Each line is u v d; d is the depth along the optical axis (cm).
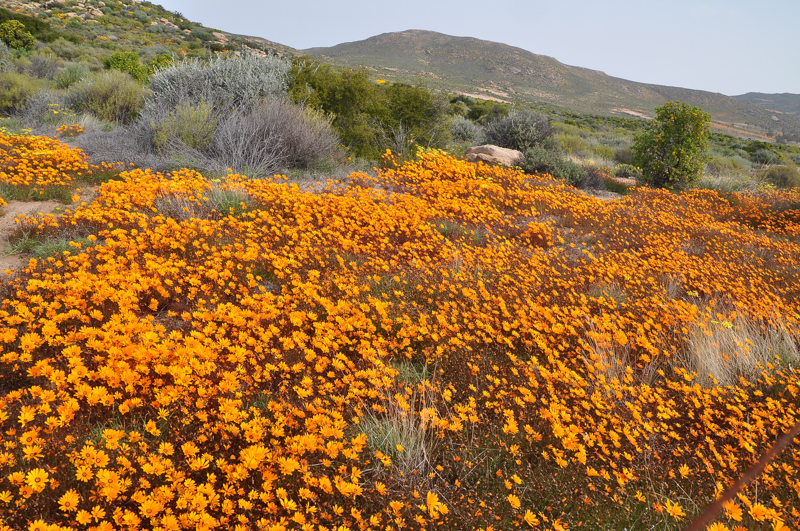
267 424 254
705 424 301
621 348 414
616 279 604
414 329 382
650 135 1481
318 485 214
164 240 498
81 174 794
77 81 1656
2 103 1289
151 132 1017
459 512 220
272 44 10081
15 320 314
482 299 473
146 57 3184
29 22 3388
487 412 305
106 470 198
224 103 1133
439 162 1159
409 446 255
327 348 326
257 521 197
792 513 224
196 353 296
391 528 196
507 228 819
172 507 208
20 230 525
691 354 409
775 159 2709
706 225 969
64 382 255
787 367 398
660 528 225
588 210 957
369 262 542
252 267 486
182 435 248
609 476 244
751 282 638
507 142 1748
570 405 318
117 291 366
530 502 234
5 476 198
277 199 712
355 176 982
